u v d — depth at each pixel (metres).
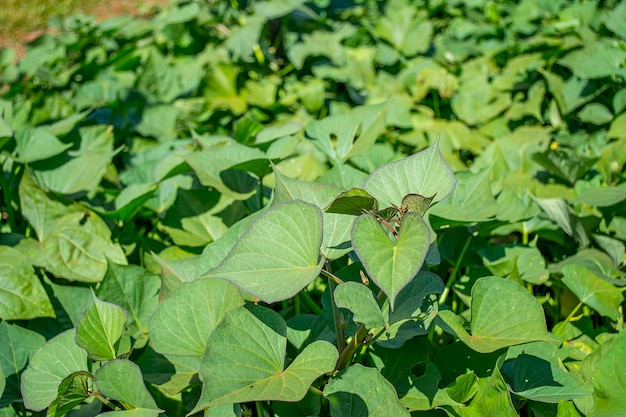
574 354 0.94
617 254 1.04
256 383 0.67
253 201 1.09
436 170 0.70
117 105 1.64
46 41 2.23
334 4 2.24
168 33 2.03
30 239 1.07
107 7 3.96
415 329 0.72
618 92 1.40
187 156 1.04
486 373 0.81
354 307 0.66
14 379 0.87
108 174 1.26
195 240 1.10
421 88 1.65
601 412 0.70
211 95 1.75
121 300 0.95
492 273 0.98
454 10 2.10
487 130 1.52
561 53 1.64
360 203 0.66
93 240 1.06
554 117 1.53
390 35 1.93
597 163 1.26
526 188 1.22
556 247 1.15
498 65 1.83
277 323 0.72
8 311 0.94
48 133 1.21
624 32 1.60
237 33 1.83
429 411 0.78
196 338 0.76
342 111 1.61
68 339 0.79
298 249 0.68
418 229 0.61
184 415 0.82
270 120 1.70
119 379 0.72
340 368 0.75
